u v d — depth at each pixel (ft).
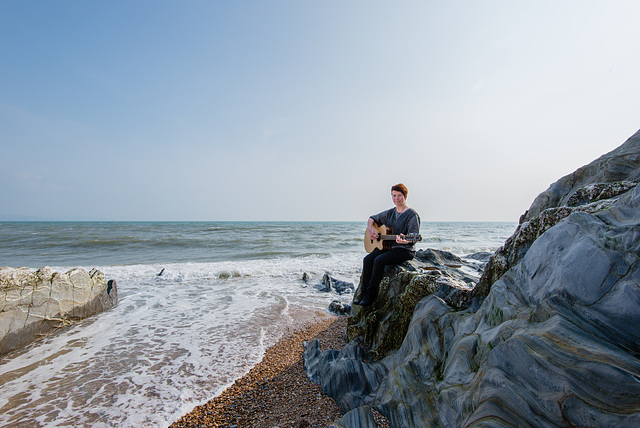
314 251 69.82
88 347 17.87
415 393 8.39
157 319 22.85
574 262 6.68
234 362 15.67
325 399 11.34
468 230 186.91
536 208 12.62
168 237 101.50
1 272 17.81
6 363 15.89
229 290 32.37
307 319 22.84
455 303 10.58
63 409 11.87
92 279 23.91
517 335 6.37
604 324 5.72
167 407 11.80
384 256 14.69
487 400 6.03
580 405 4.89
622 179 10.12
